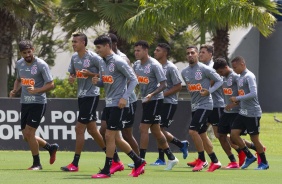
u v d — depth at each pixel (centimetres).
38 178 3331
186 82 3875
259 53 12975
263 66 12988
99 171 3584
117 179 3312
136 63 3919
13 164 4144
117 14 6719
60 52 10769
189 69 3850
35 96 3691
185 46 10056
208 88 3831
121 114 3334
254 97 3934
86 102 3675
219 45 7106
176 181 3306
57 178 3334
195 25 6794
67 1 7044
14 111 5300
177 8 6359
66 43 10525
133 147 3981
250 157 4147
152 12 6431
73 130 5325
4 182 3153
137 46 3859
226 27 7081
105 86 3350
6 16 7312
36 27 10094
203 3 6250
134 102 3850
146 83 3872
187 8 6334
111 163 3394
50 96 8400
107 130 3347
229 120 4166
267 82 13025
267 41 12925
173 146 5409
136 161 3469
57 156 4834
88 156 4912
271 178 3594
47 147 3897
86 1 6956
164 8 6419
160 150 4312
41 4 7025
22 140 5306
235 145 4247
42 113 3734
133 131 5272
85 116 3678
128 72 3312
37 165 3806
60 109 5312
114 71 3312
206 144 3931
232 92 4116
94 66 3678
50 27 10025
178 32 10012
